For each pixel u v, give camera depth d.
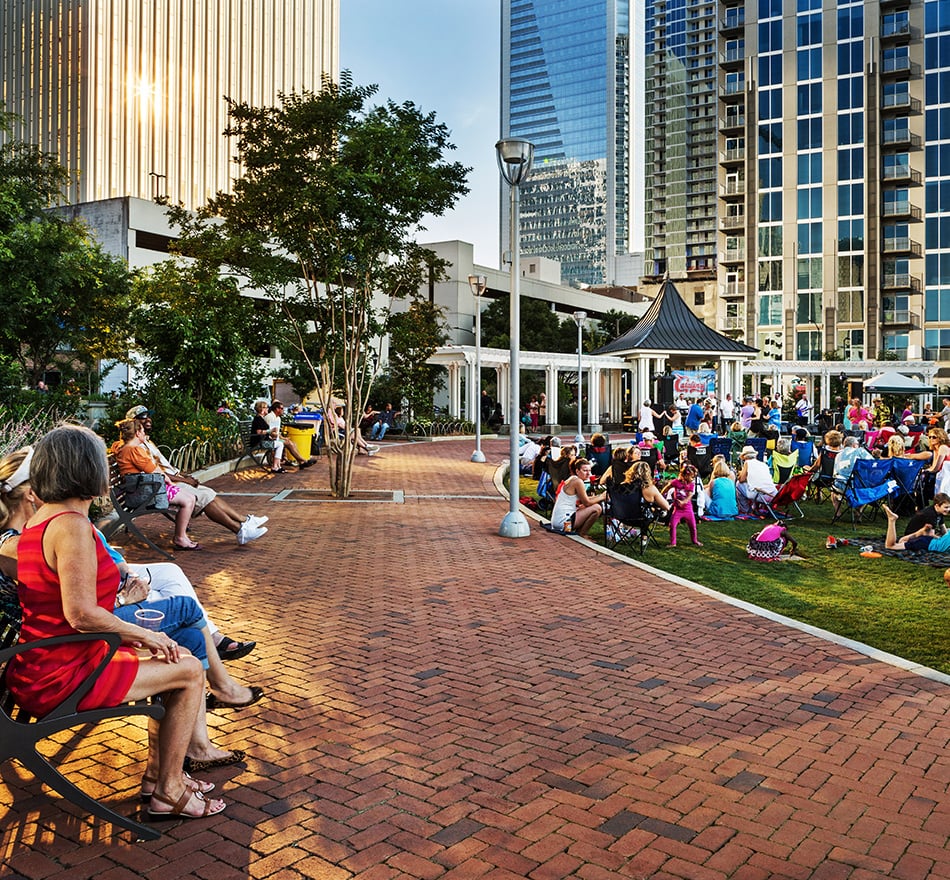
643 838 3.44
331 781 3.90
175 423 16.83
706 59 134.00
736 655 5.99
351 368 14.70
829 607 7.73
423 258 15.38
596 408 42.38
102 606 3.37
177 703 3.48
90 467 3.28
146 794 3.64
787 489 13.48
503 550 10.08
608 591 7.99
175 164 82.38
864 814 3.68
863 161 67.06
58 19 82.00
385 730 4.52
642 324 34.97
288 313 15.01
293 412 22.03
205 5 84.25
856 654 6.07
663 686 5.30
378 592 7.73
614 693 5.16
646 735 4.52
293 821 3.53
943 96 65.69
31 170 23.88
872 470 13.02
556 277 85.69
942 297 66.19
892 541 10.73
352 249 13.62
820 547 11.14
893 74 66.56
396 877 3.12
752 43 71.00
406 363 30.02
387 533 11.11
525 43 197.75
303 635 6.27
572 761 4.17
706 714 4.84
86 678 3.22
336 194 13.03
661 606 7.43
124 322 24.81
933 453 13.69
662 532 12.27
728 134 73.38
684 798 3.80
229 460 18.92
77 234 24.08
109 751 4.20
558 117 193.50
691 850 3.36
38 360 24.52
